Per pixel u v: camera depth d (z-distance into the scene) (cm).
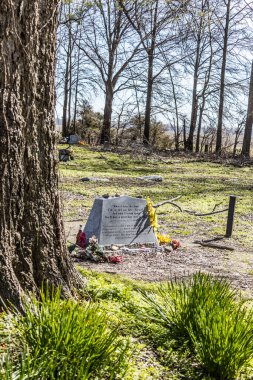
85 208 1323
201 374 379
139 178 2097
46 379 299
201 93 4294
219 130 3941
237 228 1228
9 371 281
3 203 409
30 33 405
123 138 4219
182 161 3148
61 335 326
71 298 445
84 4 1902
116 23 3775
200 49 4181
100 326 350
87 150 3216
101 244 879
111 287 517
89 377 324
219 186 2028
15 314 377
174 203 1401
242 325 387
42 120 431
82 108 4719
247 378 379
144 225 926
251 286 732
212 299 430
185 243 1023
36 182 432
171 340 417
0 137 404
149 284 663
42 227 439
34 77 416
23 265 427
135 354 388
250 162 3238
